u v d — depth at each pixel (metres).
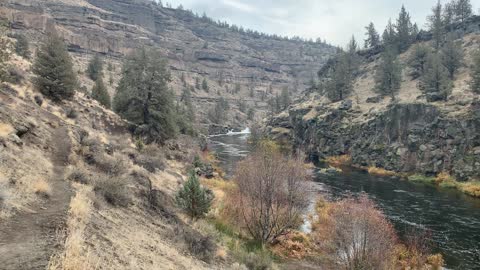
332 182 60.66
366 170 78.25
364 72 138.00
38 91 36.88
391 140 78.94
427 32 137.00
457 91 81.38
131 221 14.95
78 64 172.25
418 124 74.25
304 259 24.64
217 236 20.97
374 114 87.38
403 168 72.62
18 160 15.48
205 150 83.19
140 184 21.47
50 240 8.70
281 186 26.78
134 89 50.72
